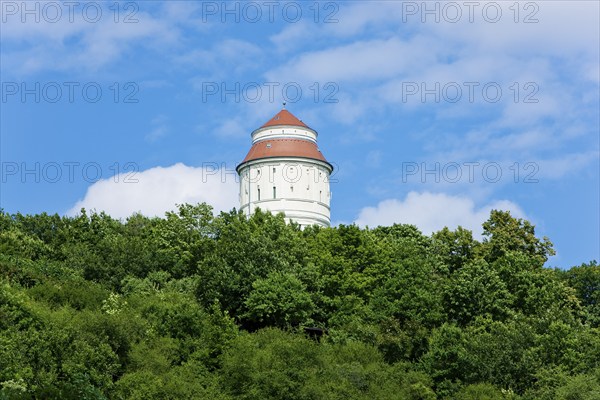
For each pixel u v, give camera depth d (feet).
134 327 372.99
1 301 347.97
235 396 357.82
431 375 392.27
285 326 429.38
